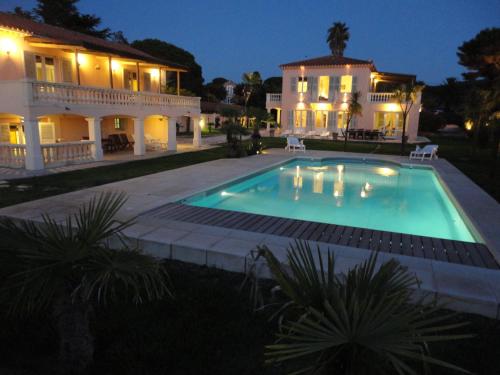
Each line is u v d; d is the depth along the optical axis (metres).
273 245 5.31
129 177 11.11
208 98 59.34
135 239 5.47
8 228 2.85
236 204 9.77
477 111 18.45
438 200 10.62
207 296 4.04
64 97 13.41
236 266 4.85
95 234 2.85
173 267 4.94
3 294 2.83
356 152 20.72
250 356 3.12
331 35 45.16
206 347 3.18
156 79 23.23
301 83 33.00
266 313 3.75
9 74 14.12
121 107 16.09
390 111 30.81
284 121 34.19
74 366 2.97
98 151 15.00
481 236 6.13
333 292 2.11
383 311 1.87
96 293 3.82
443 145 25.97
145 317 3.67
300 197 10.76
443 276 4.43
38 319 3.54
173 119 19.83
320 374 1.95
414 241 5.96
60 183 9.96
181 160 15.59
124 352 3.12
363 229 6.52
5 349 3.27
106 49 16.22
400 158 17.56
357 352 1.87
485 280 4.33
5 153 12.84
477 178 12.01
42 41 14.21
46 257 2.58
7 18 16.06
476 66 32.91
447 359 3.03
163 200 8.04
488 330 3.53
